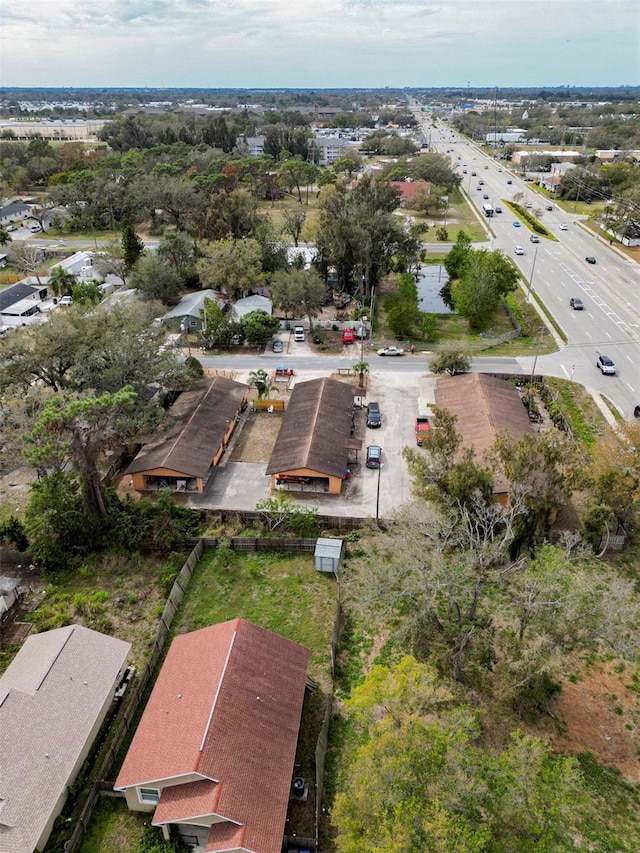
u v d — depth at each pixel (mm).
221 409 56969
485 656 30703
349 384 63250
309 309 79062
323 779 28125
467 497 36844
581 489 40250
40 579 41000
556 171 178125
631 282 95812
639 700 31922
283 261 93438
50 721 28359
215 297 89875
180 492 49062
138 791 26156
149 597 39062
